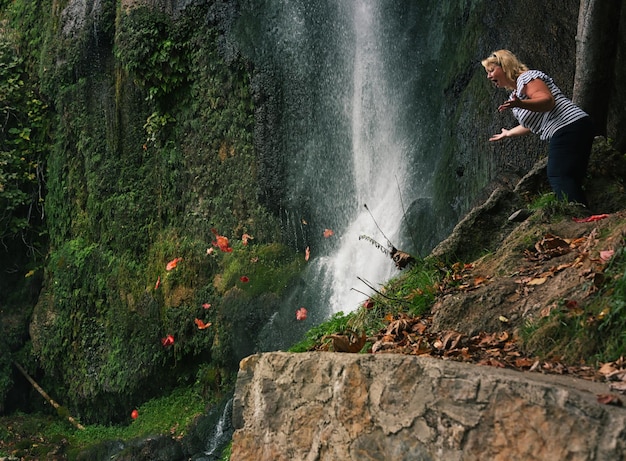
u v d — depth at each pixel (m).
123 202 14.91
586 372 3.75
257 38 13.58
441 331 5.01
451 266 6.16
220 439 11.96
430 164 11.91
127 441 13.11
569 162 6.49
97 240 15.35
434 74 12.13
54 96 16.42
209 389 13.32
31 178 16.58
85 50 15.76
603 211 6.83
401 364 3.42
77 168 15.94
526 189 7.21
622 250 4.44
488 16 11.03
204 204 14.05
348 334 5.84
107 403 14.66
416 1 12.62
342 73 13.27
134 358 14.10
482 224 6.66
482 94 10.82
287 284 12.90
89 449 13.47
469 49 11.33
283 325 12.51
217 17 13.99
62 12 16.34
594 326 4.08
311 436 3.77
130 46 14.40
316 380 3.80
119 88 15.23
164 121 14.52
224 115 13.93
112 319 14.59
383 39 12.89
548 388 2.95
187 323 13.64
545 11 10.21
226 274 13.34
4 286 16.72
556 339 4.28
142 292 14.27
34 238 16.91
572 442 2.85
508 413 3.04
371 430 3.49
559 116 6.53
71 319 15.21
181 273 13.89
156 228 14.59
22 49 17.33
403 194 12.17
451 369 3.24
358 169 12.96
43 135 16.81
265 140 13.46
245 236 9.33
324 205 13.18
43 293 16.05
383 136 12.70
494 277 5.51
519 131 6.84
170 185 14.51
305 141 13.38
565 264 5.00
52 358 15.44
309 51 13.46
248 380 4.18
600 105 8.28
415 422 3.31
